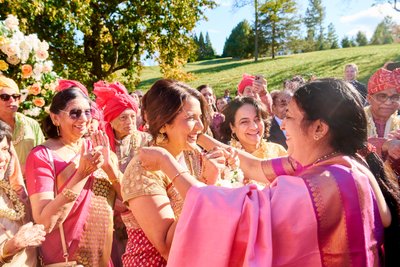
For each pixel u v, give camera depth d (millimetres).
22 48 4207
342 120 1545
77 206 2588
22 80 4398
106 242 2738
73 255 2584
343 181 1434
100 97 3955
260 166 2131
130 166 1912
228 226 1455
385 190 1684
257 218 1434
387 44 44219
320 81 1602
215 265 1449
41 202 2521
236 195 1519
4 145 2510
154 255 1911
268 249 1392
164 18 17047
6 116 3945
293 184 1479
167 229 1796
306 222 1405
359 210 1417
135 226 1967
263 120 3365
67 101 2807
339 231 1420
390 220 1602
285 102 4891
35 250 2572
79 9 14016
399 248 1591
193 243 1499
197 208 1522
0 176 2477
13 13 12289
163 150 1796
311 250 1409
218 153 2090
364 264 1403
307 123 1567
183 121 1977
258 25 57938
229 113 3320
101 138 2807
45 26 14602
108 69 16797
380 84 3209
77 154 2787
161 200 1833
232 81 35375
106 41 16094
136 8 16578
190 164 2207
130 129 3924
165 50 17719
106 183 2773
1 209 2420
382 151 2115
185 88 2035
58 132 2883
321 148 1587
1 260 2301
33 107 4445
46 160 2674
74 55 15883
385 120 3373
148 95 2051
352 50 42906
